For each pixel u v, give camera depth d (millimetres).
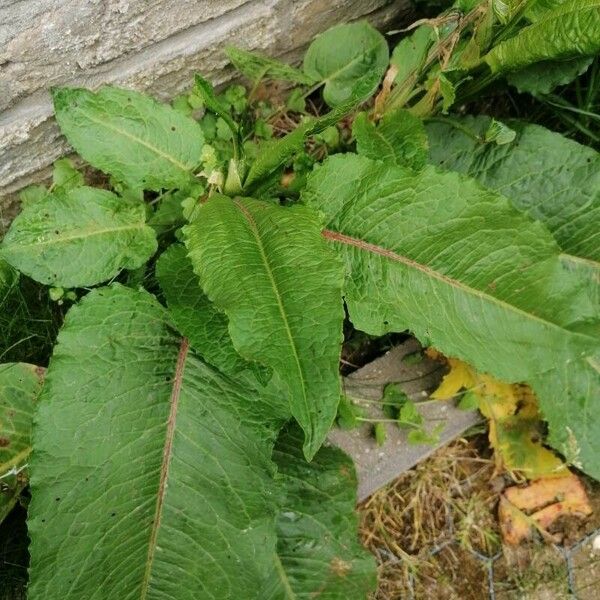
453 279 510
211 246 457
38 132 588
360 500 630
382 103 629
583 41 493
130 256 545
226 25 612
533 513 678
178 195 615
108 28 539
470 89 630
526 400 660
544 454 662
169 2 552
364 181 523
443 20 543
